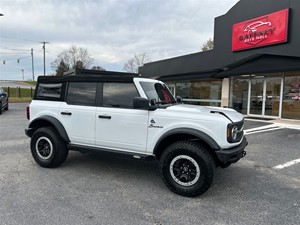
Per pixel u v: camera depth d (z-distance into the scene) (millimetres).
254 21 11641
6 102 16266
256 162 5238
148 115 3809
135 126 3908
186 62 16359
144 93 3953
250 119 12047
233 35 12828
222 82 14539
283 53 10555
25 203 3236
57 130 4512
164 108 3852
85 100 4414
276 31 10680
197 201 3406
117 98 4133
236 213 3078
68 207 3154
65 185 3869
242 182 4117
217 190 3787
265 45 11234
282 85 11656
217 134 3416
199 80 16438
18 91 38125
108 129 4133
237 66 13102
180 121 3613
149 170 4648
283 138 7660
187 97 17375
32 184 3879
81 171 4539
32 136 4777
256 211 3133
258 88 12773
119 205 3244
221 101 14695
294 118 11344
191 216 2994
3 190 3629
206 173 3404
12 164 4867
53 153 4566
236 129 3576
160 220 2893
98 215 2975
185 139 3732
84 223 2785
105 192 3641
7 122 10867
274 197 3553
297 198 3521
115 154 4109
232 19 12922
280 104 11812
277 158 5539
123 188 3801
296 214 3059
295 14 10039
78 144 4477
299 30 9922
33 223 2762
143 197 3502
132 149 3988
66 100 4594
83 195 3520
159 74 19078
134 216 2971
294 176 4422
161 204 3301
